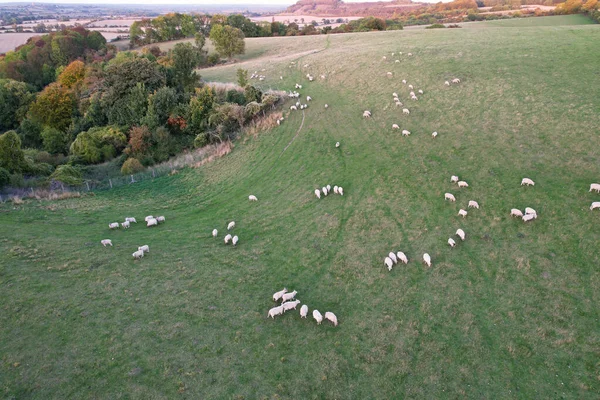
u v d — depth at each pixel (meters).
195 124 61.12
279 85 69.00
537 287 23.12
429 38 79.75
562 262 24.42
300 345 21.08
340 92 59.81
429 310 22.70
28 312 23.03
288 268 27.75
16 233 31.98
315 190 37.66
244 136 55.12
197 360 20.06
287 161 45.22
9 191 40.94
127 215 37.66
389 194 34.75
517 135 38.03
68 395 18.06
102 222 35.75
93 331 21.78
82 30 136.12
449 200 32.12
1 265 27.11
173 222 36.00
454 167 35.97
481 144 38.12
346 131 48.09
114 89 65.69
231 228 33.91
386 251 28.23
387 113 49.41
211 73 85.50
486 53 59.78
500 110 43.06
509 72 51.50
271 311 22.77
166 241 32.06
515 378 18.42
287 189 39.62
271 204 37.44
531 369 18.73
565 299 22.08
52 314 22.94
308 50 92.62
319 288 25.55
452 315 22.19
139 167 51.75
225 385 18.70
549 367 18.77
